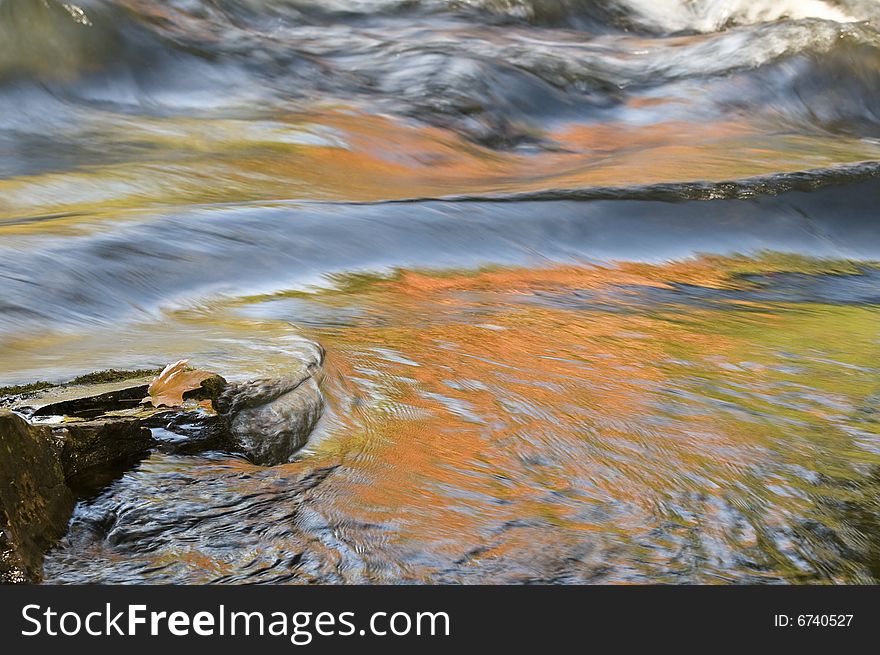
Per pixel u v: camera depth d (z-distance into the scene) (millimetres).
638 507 4605
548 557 4129
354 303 8055
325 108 15617
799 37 20078
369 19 21609
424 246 9602
